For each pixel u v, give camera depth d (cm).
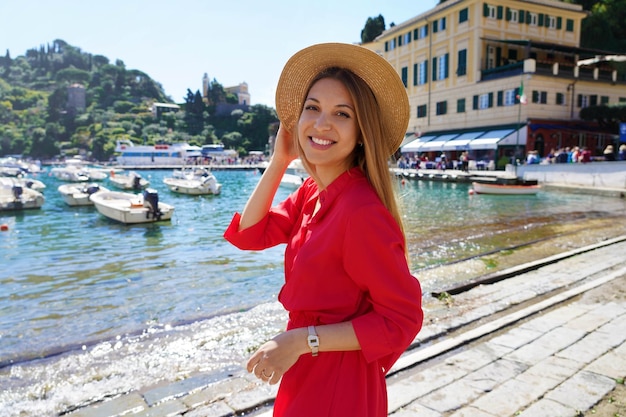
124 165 7419
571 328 458
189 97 12469
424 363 392
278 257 995
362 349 122
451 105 3900
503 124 3453
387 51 4622
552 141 3325
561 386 345
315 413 131
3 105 12112
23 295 742
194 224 1529
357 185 137
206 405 356
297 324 139
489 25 3606
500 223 1402
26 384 432
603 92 3575
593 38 4706
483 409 316
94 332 572
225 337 539
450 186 2742
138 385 424
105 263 966
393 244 124
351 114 141
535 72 3272
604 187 2155
